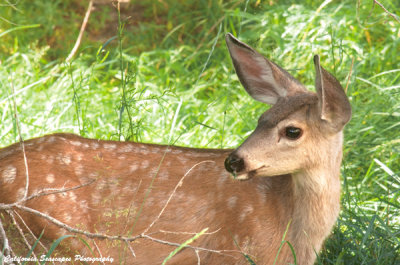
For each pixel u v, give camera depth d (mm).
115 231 9281
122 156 9547
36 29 19406
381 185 11672
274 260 9109
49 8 20422
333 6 16906
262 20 16125
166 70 16094
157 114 13406
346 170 11938
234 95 15047
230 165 8406
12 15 19422
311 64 15133
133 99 11562
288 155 8539
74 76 14961
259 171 8484
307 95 8797
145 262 9406
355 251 9953
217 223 9180
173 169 9453
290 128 8477
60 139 9602
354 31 16109
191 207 9258
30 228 8961
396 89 14047
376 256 9820
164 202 9297
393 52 15500
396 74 14789
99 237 8273
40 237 8422
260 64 9320
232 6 18656
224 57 17109
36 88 14773
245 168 8398
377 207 11195
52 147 9445
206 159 9531
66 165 9297
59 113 13219
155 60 16984
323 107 8195
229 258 9156
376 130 13297
